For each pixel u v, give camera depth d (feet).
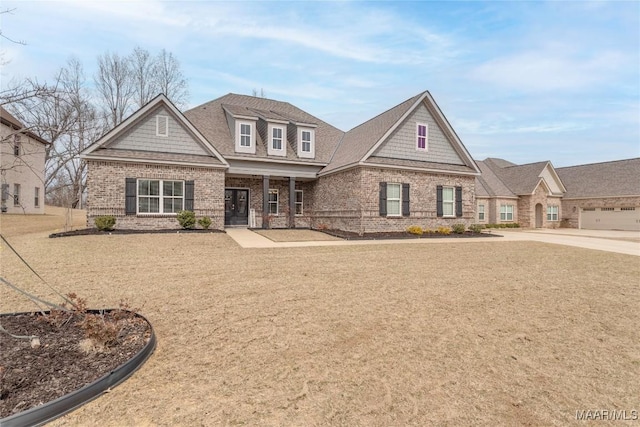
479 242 50.42
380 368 11.96
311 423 8.87
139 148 51.47
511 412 9.64
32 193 84.43
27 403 8.87
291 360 12.37
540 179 96.89
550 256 38.63
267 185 62.18
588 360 13.02
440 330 15.66
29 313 15.88
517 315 17.97
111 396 9.78
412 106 58.95
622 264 33.86
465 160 65.41
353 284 23.63
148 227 50.88
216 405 9.52
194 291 20.98
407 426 8.89
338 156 65.67
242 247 39.42
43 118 20.31
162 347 13.12
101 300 18.85
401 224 58.13
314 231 59.52
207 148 55.36
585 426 9.12
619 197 90.99
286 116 69.92
